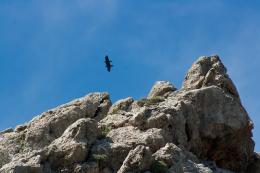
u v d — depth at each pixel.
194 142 71.88
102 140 66.31
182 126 70.06
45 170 61.69
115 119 70.69
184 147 69.19
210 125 73.88
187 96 74.62
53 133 69.88
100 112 74.62
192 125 71.94
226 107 75.12
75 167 62.31
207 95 74.94
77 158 62.78
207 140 74.06
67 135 64.31
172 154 63.72
